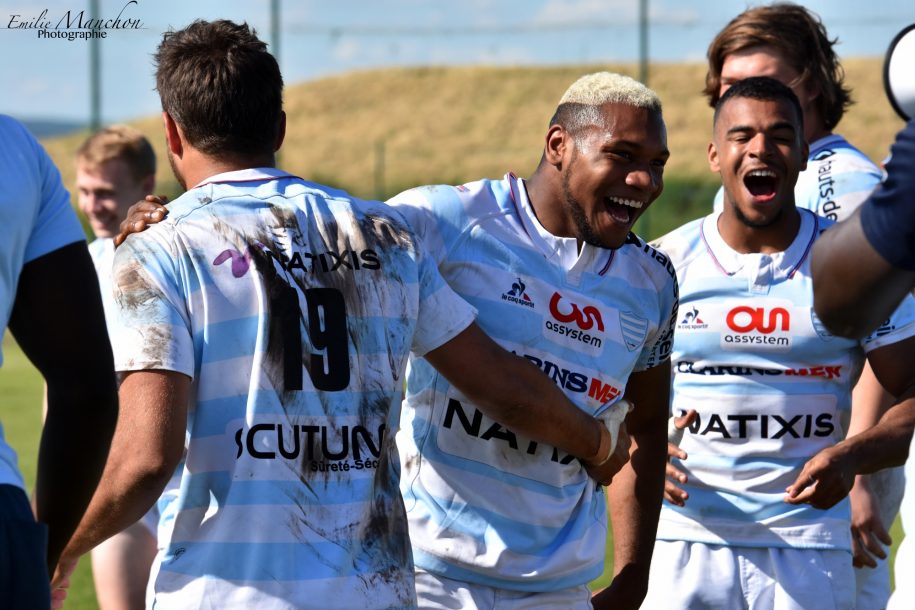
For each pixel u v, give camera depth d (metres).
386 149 151.25
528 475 10.94
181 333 8.75
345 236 9.40
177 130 9.69
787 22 15.31
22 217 7.88
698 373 13.68
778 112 13.23
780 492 13.52
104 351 8.23
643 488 12.23
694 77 154.75
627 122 10.60
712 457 13.63
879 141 129.50
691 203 92.00
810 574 13.44
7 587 7.53
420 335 9.88
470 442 10.94
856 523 14.52
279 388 8.82
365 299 9.29
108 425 8.22
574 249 11.16
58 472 8.12
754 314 13.42
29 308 8.14
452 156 147.38
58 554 8.35
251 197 9.27
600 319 11.24
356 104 169.12
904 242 6.39
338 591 8.77
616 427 11.30
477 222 11.11
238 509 8.70
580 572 11.35
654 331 11.81
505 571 10.94
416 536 11.13
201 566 8.73
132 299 8.77
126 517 8.66
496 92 168.00
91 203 17.81
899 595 8.38
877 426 12.75
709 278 13.62
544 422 10.41
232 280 8.90
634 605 12.04
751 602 13.55
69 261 8.20
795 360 13.42
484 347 10.09
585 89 10.88
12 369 56.16
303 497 8.78
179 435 8.62
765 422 13.50
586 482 11.44
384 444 9.31
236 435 8.77
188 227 9.01
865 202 6.66
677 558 13.77
